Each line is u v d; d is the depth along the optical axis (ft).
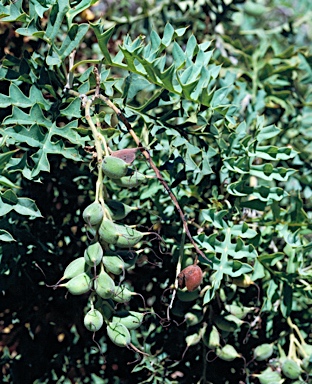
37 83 1.64
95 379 2.07
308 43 3.46
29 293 2.00
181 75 1.63
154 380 1.93
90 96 1.63
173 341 1.94
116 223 1.43
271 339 1.98
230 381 1.98
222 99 1.74
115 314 1.43
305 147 2.35
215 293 1.71
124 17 2.59
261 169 1.77
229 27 2.69
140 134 1.84
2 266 1.78
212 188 1.92
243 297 1.98
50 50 1.61
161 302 1.94
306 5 2.91
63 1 1.60
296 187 2.32
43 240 1.93
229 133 1.84
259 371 1.97
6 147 1.65
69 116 1.73
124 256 1.45
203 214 1.70
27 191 1.93
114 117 2.04
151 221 1.95
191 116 1.87
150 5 2.69
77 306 2.05
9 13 1.59
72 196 2.00
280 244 2.11
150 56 1.57
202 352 1.93
